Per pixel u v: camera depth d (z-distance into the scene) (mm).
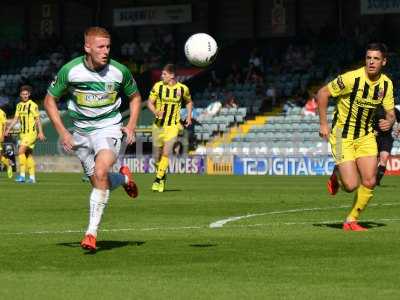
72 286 17875
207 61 29906
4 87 111250
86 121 23922
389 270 19750
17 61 114250
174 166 86812
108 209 37594
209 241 25156
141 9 112500
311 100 91250
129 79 24078
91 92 23688
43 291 17312
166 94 50562
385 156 53656
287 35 106125
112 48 111188
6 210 37469
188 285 17938
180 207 38656
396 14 100000
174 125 50812
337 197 45031
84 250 23266
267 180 68062
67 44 116000
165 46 108938
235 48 105625
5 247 24000
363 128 27859
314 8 104625
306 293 17016
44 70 111500
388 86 27719
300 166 82000
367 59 27391
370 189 27969
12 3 118250
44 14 117688
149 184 60375
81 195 47812
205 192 50125
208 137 92000
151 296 16781
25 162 64312
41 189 54062
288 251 22875
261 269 19953
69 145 23750
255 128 90688
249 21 108000
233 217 33438
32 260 21516
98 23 114250
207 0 109938
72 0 111188
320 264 20641
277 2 106188
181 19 110750
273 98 94312
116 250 23234
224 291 17281
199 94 98688
